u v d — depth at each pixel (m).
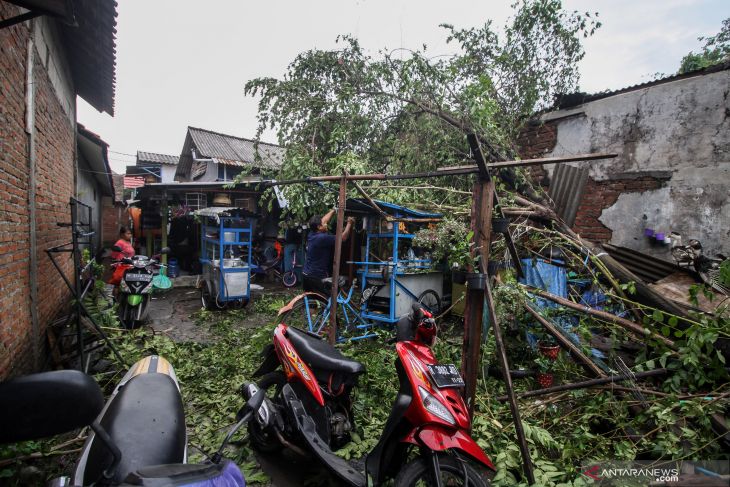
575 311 4.46
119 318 5.99
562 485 2.53
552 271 5.16
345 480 2.50
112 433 1.71
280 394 3.16
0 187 3.31
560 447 2.96
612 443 3.18
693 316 3.77
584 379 4.09
